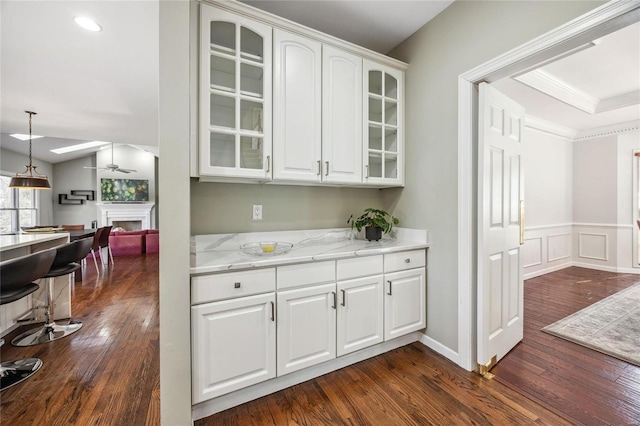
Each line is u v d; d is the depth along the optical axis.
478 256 1.88
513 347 2.21
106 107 3.81
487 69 1.77
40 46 2.38
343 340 1.87
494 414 1.50
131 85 3.13
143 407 1.56
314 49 1.97
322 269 1.79
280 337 1.65
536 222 4.51
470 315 1.89
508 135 2.12
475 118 1.91
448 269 2.06
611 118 4.21
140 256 6.57
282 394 1.67
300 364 1.72
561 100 3.38
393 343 2.19
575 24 1.37
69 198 8.62
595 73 2.94
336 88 2.07
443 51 2.08
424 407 1.55
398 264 2.10
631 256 4.52
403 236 2.43
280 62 1.84
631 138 4.50
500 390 1.69
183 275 1.37
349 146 2.13
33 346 2.24
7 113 4.05
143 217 8.77
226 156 1.80
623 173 4.58
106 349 2.20
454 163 2.00
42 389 1.71
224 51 1.73
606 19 1.28
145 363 2.00
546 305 3.17
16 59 2.58
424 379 1.81
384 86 2.33
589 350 2.17
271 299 1.62
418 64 2.30
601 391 1.68
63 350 2.18
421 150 2.28
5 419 1.47
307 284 1.74
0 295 1.73
